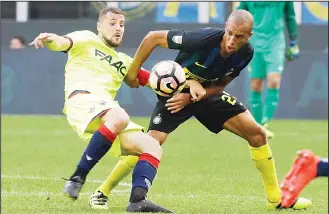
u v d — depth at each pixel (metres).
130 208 17.28
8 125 45.22
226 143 36.78
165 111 18.72
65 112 18.73
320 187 24.16
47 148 34.34
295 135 40.38
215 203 20.27
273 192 19.09
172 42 17.94
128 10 54.94
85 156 17.30
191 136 40.00
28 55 51.56
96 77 18.67
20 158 30.81
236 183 24.48
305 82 49.75
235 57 17.89
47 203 19.62
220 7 54.03
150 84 18.17
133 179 17.48
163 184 24.17
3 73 51.88
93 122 17.97
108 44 19.12
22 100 51.91
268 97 36.84
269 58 36.28
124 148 17.91
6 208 18.62
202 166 28.72
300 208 19.30
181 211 18.59
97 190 18.92
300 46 51.78
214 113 18.77
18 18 58.66
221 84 18.55
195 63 18.00
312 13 53.91
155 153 17.64
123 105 50.34
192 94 17.94
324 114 49.88
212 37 17.58
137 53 18.53
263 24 36.09
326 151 33.59
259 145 18.97
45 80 51.66
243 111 18.81
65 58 51.41
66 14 58.19
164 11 54.59
